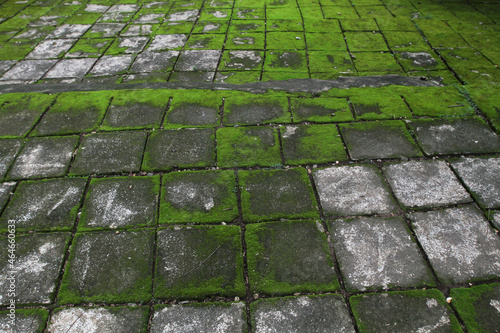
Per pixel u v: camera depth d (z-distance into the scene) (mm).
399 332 1779
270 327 1814
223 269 2074
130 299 1943
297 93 3615
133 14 5637
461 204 2404
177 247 2186
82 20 5461
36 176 2713
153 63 4207
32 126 3227
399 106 3363
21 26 5285
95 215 2396
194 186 2592
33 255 2162
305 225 2303
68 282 2021
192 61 4230
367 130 3092
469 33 4680
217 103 3477
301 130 3121
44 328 1830
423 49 4355
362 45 4508
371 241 2193
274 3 5875
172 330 1812
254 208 2422
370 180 2607
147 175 2715
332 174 2672
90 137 3086
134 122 3252
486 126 3080
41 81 3906
